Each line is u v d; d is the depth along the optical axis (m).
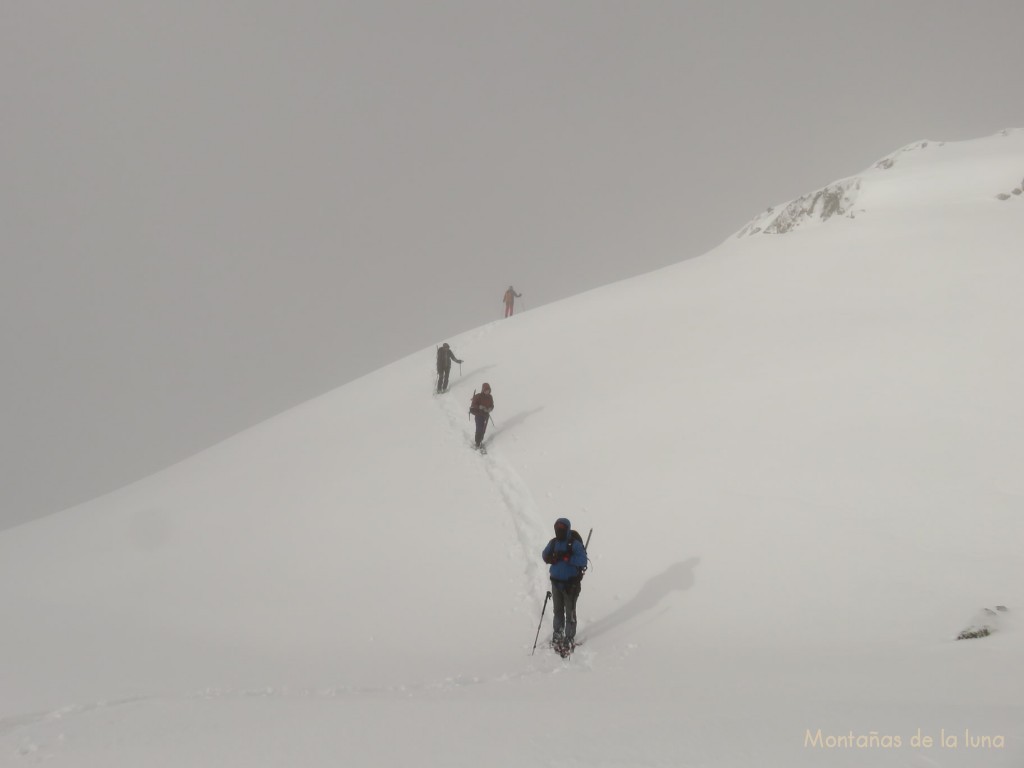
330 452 20.53
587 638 9.21
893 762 3.50
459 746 4.24
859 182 32.94
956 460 11.70
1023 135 33.06
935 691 5.30
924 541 9.91
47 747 5.07
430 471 17.16
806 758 3.65
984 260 21.05
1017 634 7.07
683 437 15.14
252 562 13.90
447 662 8.59
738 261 29.50
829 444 13.18
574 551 9.02
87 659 9.36
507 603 10.71
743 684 6.11
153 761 4.41
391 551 13.27
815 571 9.75
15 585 15.09
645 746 3.99
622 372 20.48
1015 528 9.75
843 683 5.83
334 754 4.26
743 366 18.14
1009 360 14.67
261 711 5.77
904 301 19.50
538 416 19.12
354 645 9.63
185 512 18.22
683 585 10.19
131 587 13.57
